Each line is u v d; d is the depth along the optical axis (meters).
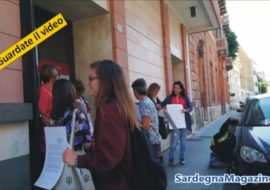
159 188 2.53
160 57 11.97
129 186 2.47
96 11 7.55
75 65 7.87
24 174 4.48
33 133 4.61
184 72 15.99
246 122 6.37
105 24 7.73
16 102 4.47
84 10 7.38
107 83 2.54
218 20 16.28
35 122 4.63
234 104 61.41
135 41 9.35
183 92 8.65
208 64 26.80
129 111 2.50
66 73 7.46
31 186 4.55
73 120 3.53
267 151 5.17
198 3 13.81
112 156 2.35
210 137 14.22
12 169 4.31
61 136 3.35
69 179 3.36
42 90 4.60
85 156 2.49
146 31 10.48
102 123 2.41
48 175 3.42
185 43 16.48
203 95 21.97
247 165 5.28
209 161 8.34
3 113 4.08
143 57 9.96
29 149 4.60
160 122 7.01
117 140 2.38
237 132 6.25
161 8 12.55
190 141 12.96
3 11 4.46
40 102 4.56
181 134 8.43
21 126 4.50
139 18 9.88
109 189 2.43
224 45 36.06
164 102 8.74
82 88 5.30
